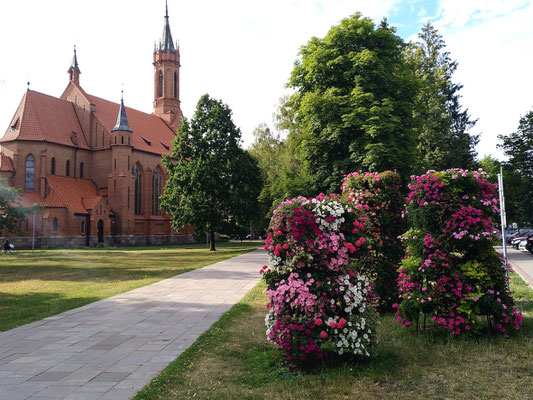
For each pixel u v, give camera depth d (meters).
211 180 37.00
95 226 52.09
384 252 8.76
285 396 4.36
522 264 19.81
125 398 4.36
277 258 5.59
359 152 21.25
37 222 49.59
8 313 9.65
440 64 39.69
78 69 63.19
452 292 6.45
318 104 21.55
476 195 6.75
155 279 16.09
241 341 6.74
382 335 6.79
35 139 51.97
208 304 10.52
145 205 60.59
